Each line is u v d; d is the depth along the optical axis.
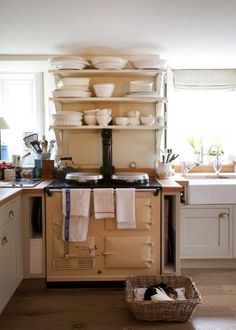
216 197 3.03
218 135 3.79
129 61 3.09
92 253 2.64
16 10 2.14
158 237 2.68
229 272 3.06
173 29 2.49
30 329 2.14
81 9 2.13
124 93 3.27
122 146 3.35
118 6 2.08
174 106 3.72
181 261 3.15
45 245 2.69
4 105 3.55
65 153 3.33
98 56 3.07
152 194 2.65
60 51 3.07
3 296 2.29
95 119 3.09
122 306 2.45
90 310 2.39
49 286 2.72
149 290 2.38
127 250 2.63
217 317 2.28
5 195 2.33
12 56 3.16
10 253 2.42
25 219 2.70
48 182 2.99
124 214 2.57
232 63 3.48
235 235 3.08
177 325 2.19
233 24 2.41
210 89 3.67
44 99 3.55
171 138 3.71
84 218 2.58
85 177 2.78
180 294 2.44
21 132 3.58
